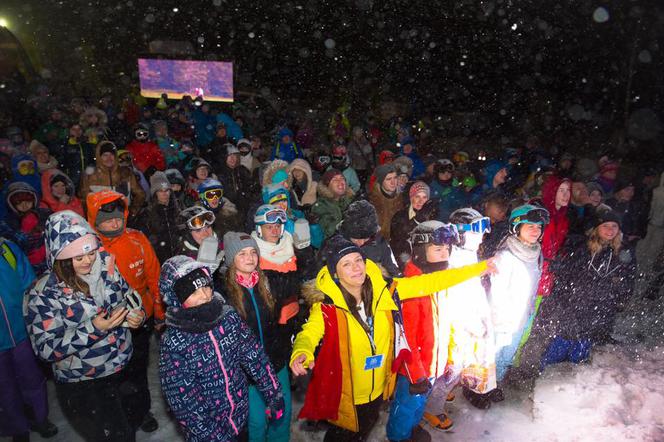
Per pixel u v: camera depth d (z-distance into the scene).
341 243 2.75
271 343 3.08
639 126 14.70
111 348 2.86
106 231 3.48
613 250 4.49
